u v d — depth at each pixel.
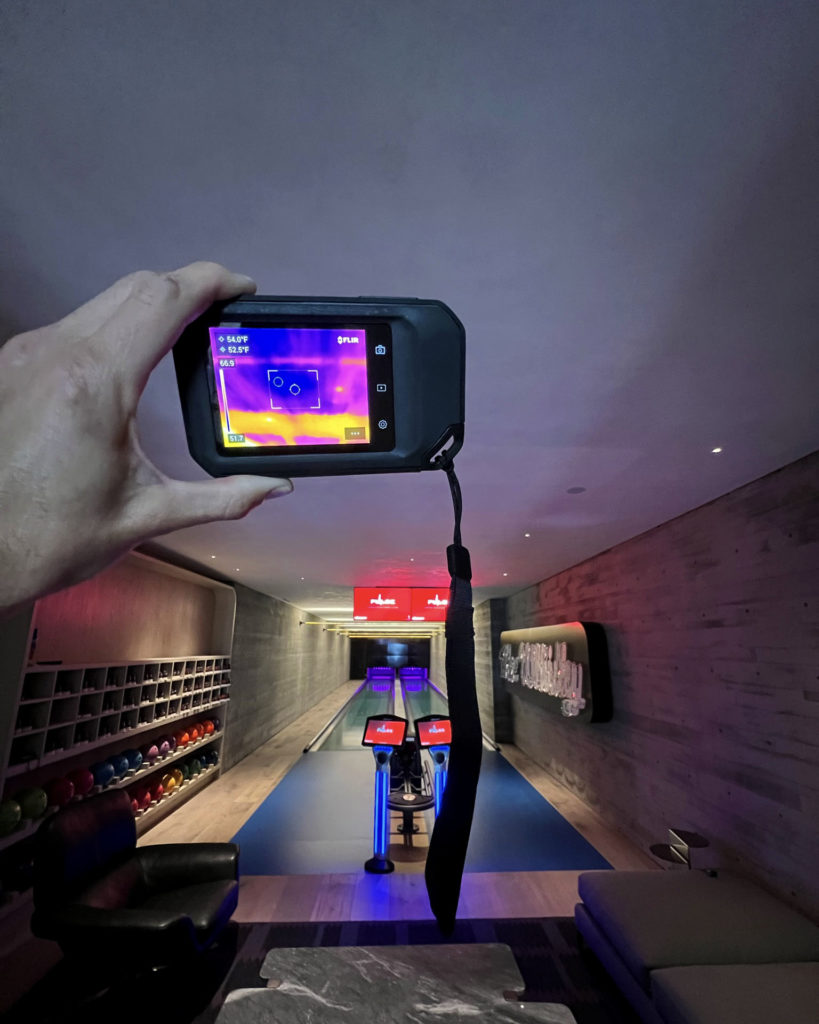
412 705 18.80
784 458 3.20
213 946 3.53
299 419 0.78
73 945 2.70
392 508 4.26
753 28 1.00
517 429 2.78
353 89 1.10
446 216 1.44
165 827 5.82
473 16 0.98
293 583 8.79
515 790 7.23
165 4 0.95
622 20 0.99
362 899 4.21
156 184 1.33
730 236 1.50
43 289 1.70
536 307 1.82
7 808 3.31
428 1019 2.81
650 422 2.70
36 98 1.12
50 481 0.52
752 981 2.44
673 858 3.62
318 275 1.67
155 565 5.88
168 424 2.66
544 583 8.40
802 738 3.14
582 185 1.34
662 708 4.77
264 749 9.88
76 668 4.07
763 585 3.51
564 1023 2.80
